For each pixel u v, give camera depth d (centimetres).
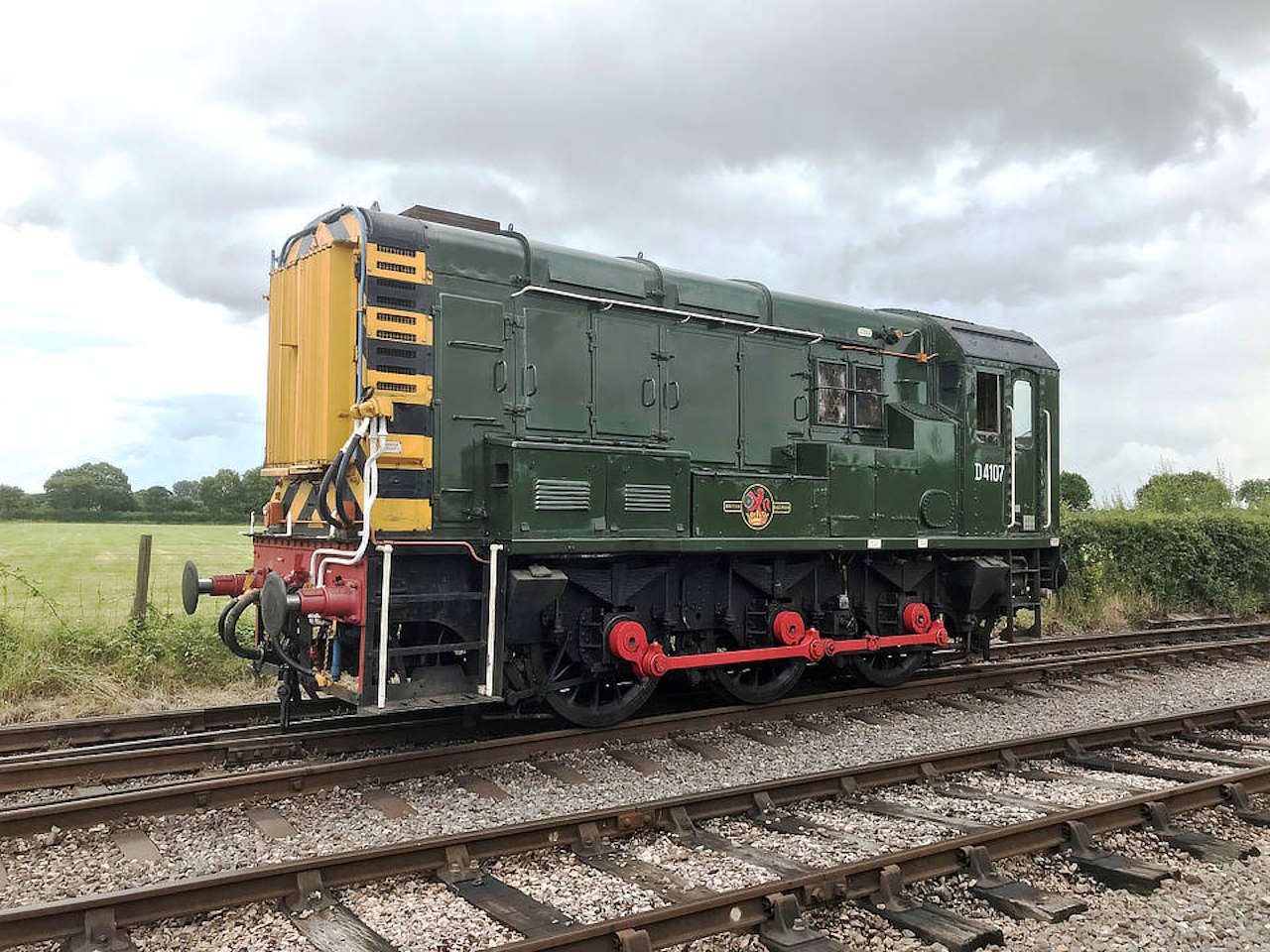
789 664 896
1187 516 1845
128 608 1162
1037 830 516
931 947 408
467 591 688
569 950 372
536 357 769
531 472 696
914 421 990
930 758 662
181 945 390
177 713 767
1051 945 415
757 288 944
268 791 582
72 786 616
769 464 924
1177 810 584
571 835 508
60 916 385
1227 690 1027
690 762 700
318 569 662
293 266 743
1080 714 895
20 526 4941
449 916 421
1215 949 414
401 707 629
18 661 903
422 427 687
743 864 488
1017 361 1113
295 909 418
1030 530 1116
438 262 714
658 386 845
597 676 769
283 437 749
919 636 953
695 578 845
